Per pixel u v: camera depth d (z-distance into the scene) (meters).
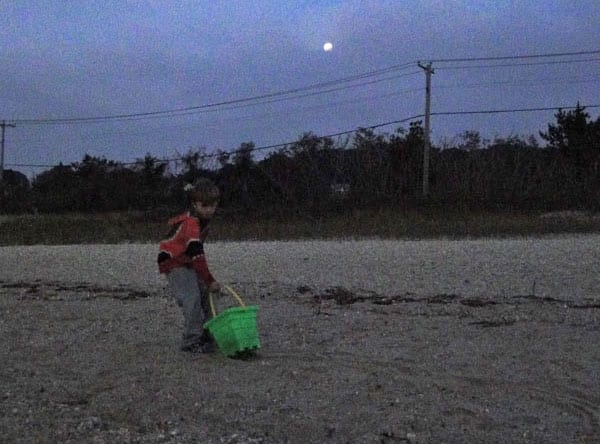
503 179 31.91
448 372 5.35
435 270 10.89
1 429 4.25
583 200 29.09
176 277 6.00
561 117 35.44
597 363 5.53
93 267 12.95
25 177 53.94
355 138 35.94
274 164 35.88
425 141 32.53
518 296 8.57
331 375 5.28
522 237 19.62
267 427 4.30
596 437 4.14
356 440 4.10
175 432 4.23
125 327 7.17
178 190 39.97
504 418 4.41
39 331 7.02
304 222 26.92
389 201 31.12
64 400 4.83
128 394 4.92
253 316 5.80
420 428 4.26
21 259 14.95
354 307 8.12
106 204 41.50
